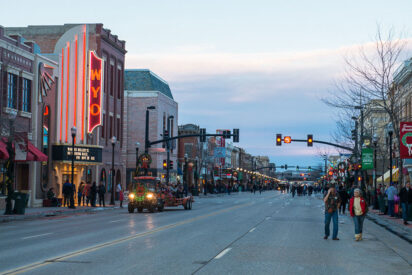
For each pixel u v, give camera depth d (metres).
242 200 70.25
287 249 16.50
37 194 42.59
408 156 30.09
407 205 27.75
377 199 44.72
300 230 23.59
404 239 21.12
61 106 47.28
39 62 42.66
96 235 20.14
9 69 38.19
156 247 16.38
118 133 62.59
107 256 14.16
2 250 15.34
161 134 81.44
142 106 80.12
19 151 36.25
